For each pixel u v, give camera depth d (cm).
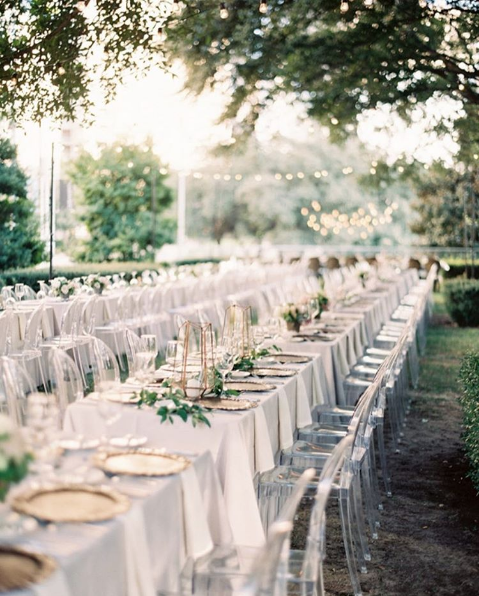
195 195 4059
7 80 939
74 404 446
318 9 1071
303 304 853
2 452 253
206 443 441
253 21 1077
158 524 318
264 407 499
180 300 1462
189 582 355
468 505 595
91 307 1008
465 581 463
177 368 567
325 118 1313
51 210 1235
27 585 235
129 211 2570
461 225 3059
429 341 1517
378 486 619
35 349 841
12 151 1603
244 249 3341
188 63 1111
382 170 1730
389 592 448
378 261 2683
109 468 340
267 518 486
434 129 1255
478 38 1059
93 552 265
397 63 1109
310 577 331
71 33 926
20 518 282
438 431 822
